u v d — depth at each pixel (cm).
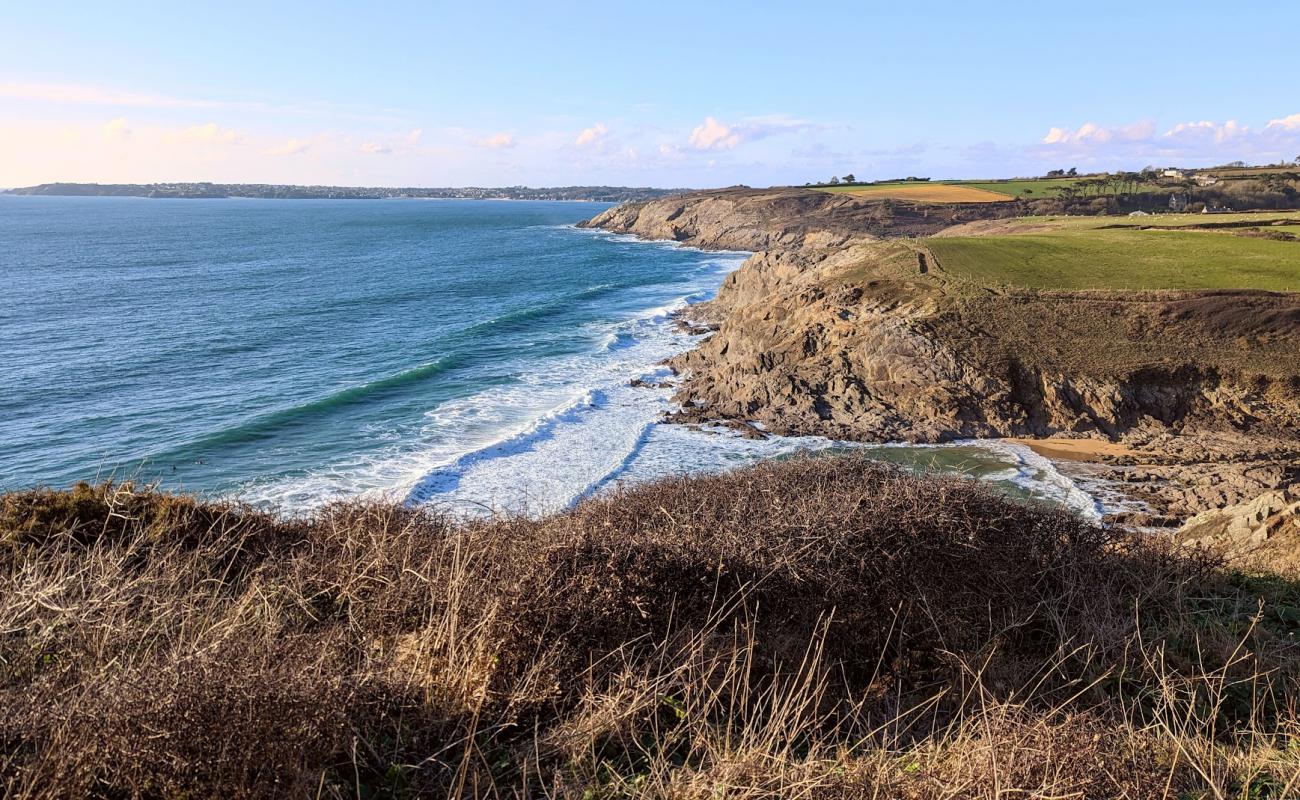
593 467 2220
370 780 434
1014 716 490
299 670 453
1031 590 689
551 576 562
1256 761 482
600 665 533
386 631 585
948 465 2378
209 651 454
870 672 600
